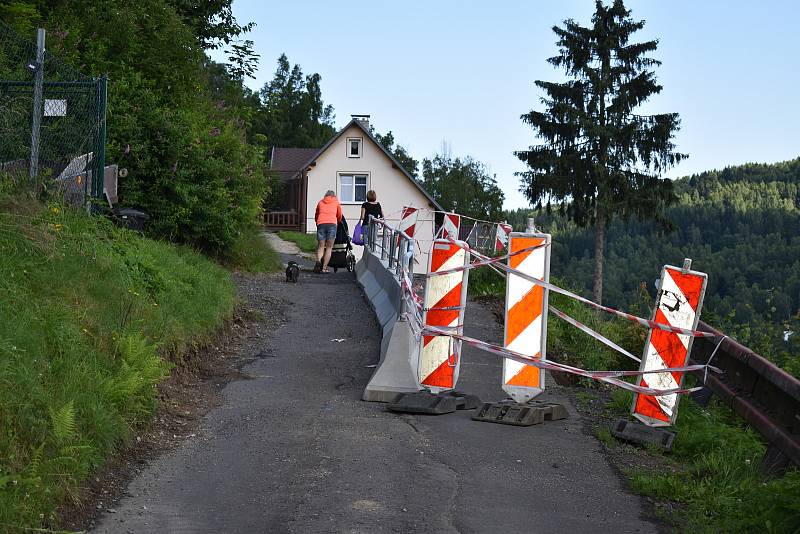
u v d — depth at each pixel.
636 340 12.59
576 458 7.26
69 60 16.66
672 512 6.00
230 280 16.05
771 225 103.44
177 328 9.94
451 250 8.95
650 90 51.06
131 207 17.59
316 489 6.12
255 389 9.42
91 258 9.20
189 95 21.84
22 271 7.61
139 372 7.46
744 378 7.71
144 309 9.40
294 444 7.27
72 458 5.57
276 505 5.81
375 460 6.85
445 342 8.97
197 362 10.24
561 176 50.91
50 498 5.23
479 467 6.84
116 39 19.45
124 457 6.68
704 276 7.94
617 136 50.81
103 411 6.55
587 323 14.06
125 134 17.42
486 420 8.30
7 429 5.35
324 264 22.34
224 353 11.30
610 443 7.72
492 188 92.25
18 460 5.27
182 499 5.91
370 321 14.33
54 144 12.20
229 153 20.00
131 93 18.00
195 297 11.80
